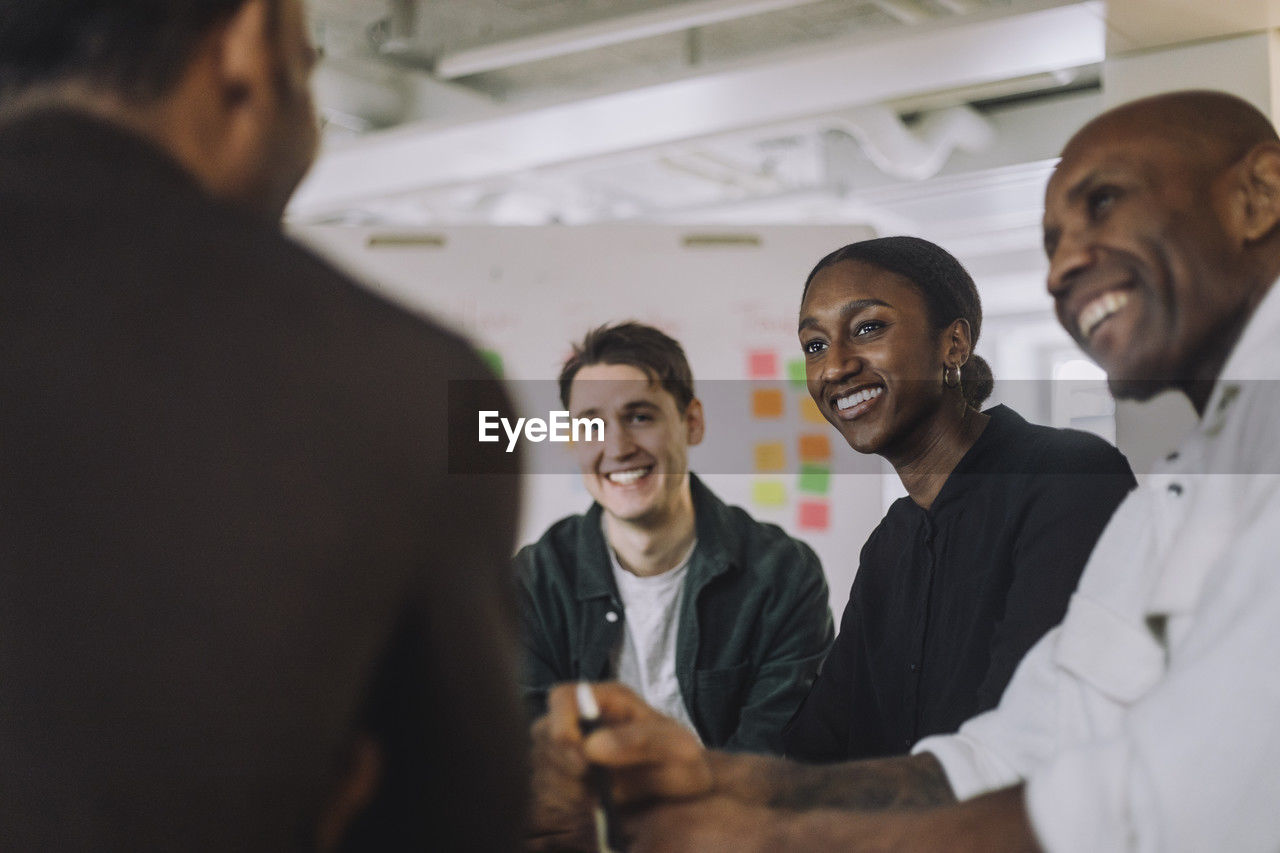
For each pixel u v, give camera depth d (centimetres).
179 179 62
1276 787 72
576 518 186
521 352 212
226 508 54
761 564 182
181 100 63
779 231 212
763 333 208
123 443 54
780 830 93
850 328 139
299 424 56
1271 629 75
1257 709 73
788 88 333
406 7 367
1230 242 100
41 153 59
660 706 176
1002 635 115
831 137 468
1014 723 104
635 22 335
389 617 58
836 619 193
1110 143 104
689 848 95
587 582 181
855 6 390
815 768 102
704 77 323
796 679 175
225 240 59
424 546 59
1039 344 440
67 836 51
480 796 60
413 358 60
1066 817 77
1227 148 101
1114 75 234
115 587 53
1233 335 100
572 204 506
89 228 57
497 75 446
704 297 210
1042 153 427
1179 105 103
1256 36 220
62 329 55
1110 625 98
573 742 99
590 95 343
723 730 174
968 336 140
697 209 473
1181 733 75
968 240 454
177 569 53
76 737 52
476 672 60
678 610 179
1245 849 72
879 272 139
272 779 53
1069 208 106
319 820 57
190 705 52
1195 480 96
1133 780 75
